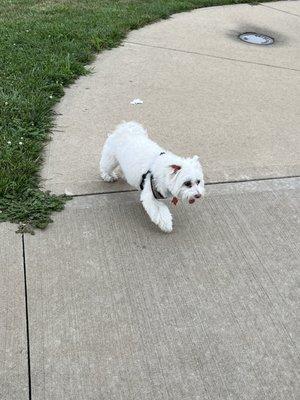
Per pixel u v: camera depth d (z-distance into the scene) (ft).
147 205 5.23
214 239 5.32
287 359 4.06
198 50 10.79
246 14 13.64
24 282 4.62
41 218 5.42
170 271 4.87
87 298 4.50
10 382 3.75
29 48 9.80
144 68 9.67
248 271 4.92
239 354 4.08
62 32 10.61
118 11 12.45
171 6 13.17
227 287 4.72
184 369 3.92
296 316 4.46
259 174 6.51
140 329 4.24
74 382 3.77
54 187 5.98
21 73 8.67
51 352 3.99
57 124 7.41
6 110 7.33
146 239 5.27
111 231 5.35
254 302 4.57
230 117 8.01
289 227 5.57
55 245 5.09
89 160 6.59
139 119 7.75
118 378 3.83
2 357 3.92
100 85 8.83
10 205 5.55
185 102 8.43
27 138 6.82
